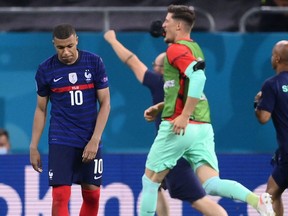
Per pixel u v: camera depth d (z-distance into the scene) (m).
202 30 38.44
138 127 37.50
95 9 37.97
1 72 37.41
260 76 37.69
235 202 29.05
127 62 28.98
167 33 25.02
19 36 37.34
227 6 39.03
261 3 39.09
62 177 24.34
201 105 24.91
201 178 24.83
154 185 24.86
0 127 37.41
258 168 29.38
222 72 37.62
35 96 37.47
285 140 26.27
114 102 37.47
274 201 26.95
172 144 24.47
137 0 39.06
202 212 26.03
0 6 39.09
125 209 29.02
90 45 37.44
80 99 24.42
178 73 24.22
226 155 29.34
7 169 28.70
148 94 37.47
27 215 28.70
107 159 29.02
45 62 24.52
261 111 26.22
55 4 39.38
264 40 37.62
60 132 24.44
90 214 25.70
